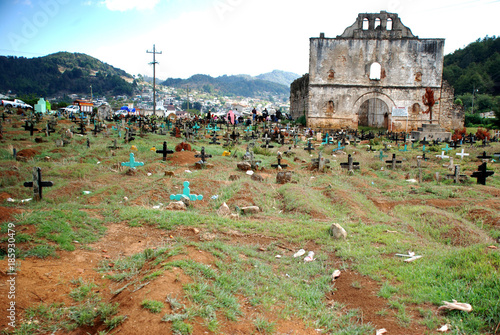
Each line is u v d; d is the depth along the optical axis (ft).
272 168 53.42
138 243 21.88
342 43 147.43
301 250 22.95
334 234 24.93
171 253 18.07
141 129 95.30
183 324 12.30
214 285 15.69
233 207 32.50
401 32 146.00
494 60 299.17
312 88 149.89
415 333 13.65
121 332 11.95
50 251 18.35
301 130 139.23
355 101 148.77
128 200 33.17
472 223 31.27
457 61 338.13
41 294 14.42
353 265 20.17
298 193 36.09
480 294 15.37
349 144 96.43
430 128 119.03
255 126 125.59
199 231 24.68
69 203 30.53
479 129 108.27
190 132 89.86
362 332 13.91
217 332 12.65
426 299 15.90
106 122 124.57
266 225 27.45
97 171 45.70
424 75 146.10
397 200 38.73
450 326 13.84
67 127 89.51
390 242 24.04
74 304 14.26
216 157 57.88
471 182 46.24
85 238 21.57
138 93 450.30
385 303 15.96
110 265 18.19
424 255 21.39
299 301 16.39
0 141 61.05
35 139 66.03
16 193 33.86
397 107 147.33
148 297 13.47
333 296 17.22
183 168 48.88
